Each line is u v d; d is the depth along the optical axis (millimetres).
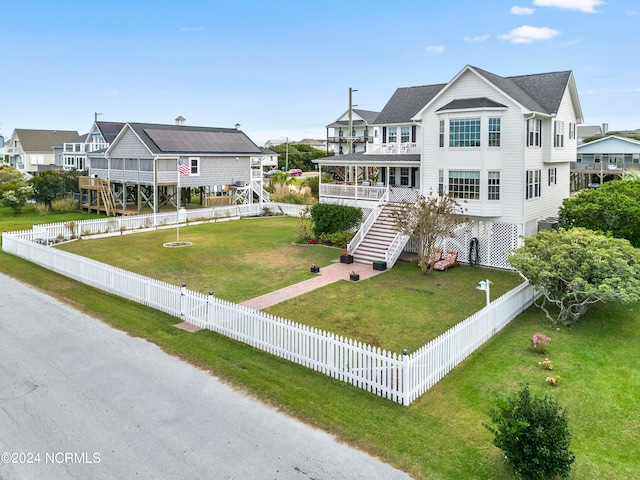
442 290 19172
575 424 9703
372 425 9562
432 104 24859
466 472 8117
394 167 30969
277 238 29656
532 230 23922
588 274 14711
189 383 11281
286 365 12328
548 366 12219
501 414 8078
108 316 15812
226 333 14305
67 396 10625
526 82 27328
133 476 8008
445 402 10508
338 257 24578
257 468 8234
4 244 26062
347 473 8109
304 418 9812
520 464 7691
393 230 23875
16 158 85562
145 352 13039
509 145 22391
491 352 13320
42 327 14828
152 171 39312
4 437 9086
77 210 46094
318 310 16547
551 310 17078
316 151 107562
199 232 32031
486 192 23016
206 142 43281
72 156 68562
